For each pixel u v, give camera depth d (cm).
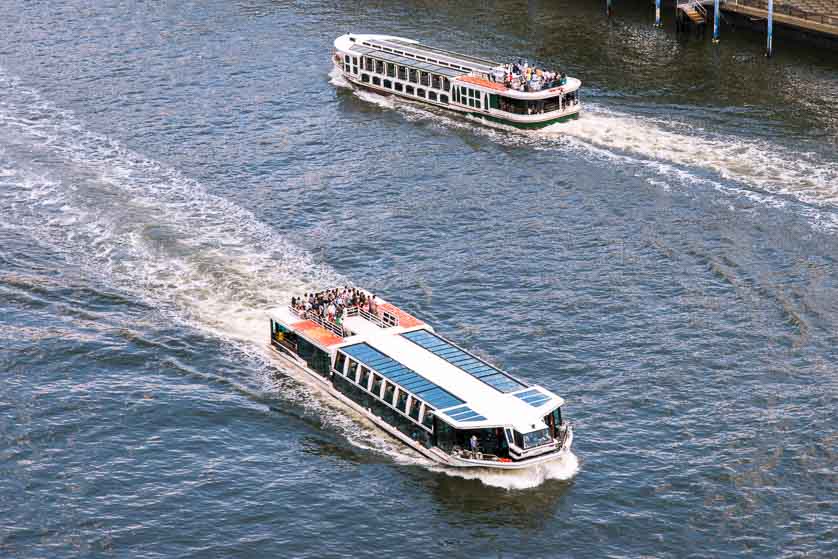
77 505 19612
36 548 18675
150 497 19800
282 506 19612
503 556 18550
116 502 19675
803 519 19125
